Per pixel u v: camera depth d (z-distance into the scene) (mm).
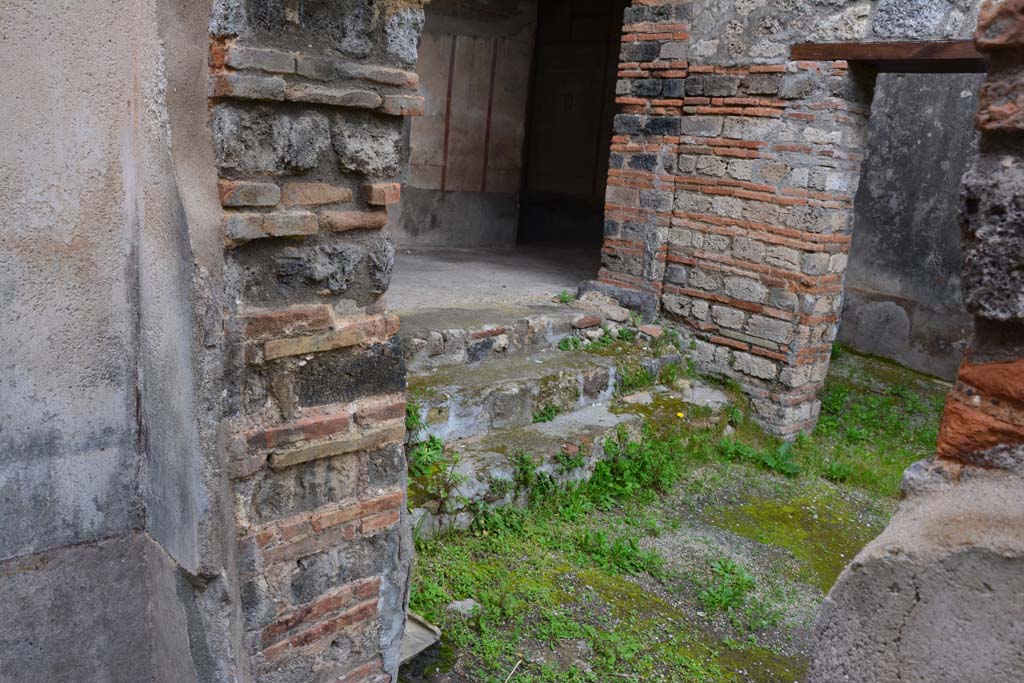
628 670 3182
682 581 3916
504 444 4586
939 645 1261
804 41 5379
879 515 4918
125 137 2188
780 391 5812
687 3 5934
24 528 2256
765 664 3340
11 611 2277
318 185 2201
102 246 2232
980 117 1275
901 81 7023
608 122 9547
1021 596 1182
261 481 2240
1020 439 1264
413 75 2287
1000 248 1251
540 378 5016
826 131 5355
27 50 1998
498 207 9281
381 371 2443
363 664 2639
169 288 2111
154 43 1981
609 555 4039
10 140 2020
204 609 2268
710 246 6062
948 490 1338
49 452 2256
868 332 7355
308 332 2236
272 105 2055
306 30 2062
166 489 2309
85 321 2242
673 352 6156
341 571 2482
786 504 4930
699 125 5992
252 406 2182
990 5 1237
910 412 6594
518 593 3598
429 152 8523
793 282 5641
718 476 5203
